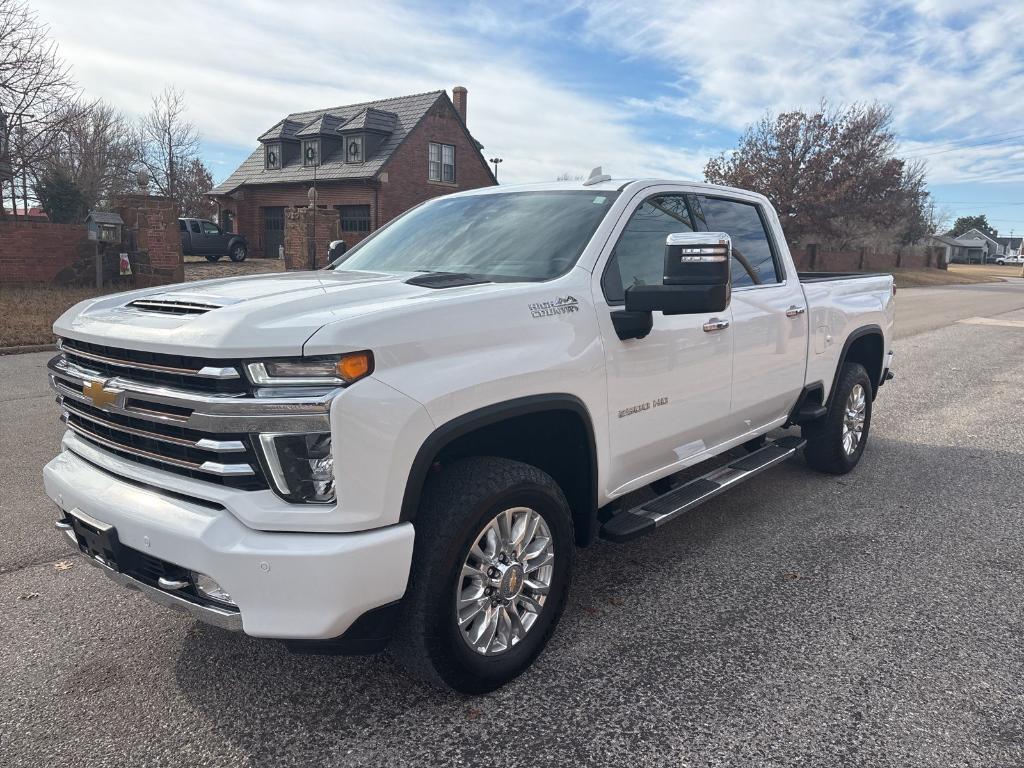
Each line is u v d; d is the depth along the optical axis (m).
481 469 2.71
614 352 3.19
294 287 2.87
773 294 4.46
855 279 5.64
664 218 3.80
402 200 32.53
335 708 2.72
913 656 3.11
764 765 2.44
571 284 3.10
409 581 2.54
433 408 2.44
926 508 4.94
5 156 21.67
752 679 2.93
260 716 2.68
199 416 2.30
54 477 2.88
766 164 38.34
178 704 2.74
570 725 2.64
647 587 3.75
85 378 2.69
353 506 2.29
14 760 2.43
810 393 5.05
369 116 32.34
